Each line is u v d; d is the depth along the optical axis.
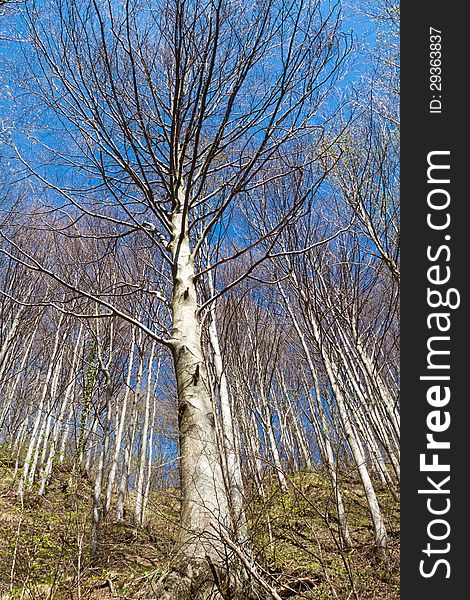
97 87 4.85
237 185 4.71
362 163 6.60
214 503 3.35
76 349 12.06
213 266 4.72
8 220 8.78
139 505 9.55
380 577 4.82
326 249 8.13
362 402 8.77
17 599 4.54
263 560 3.22
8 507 9.32
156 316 10.14
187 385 4.05
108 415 9.88
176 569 3.12
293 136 5.31
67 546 5.84
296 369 14.32
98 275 9.88
